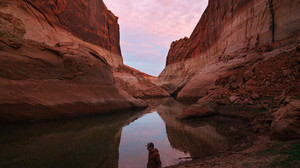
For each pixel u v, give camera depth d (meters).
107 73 12.52
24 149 3.74
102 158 3.51
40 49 8.35
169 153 3.88
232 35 19.12
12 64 6.78
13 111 6.20
